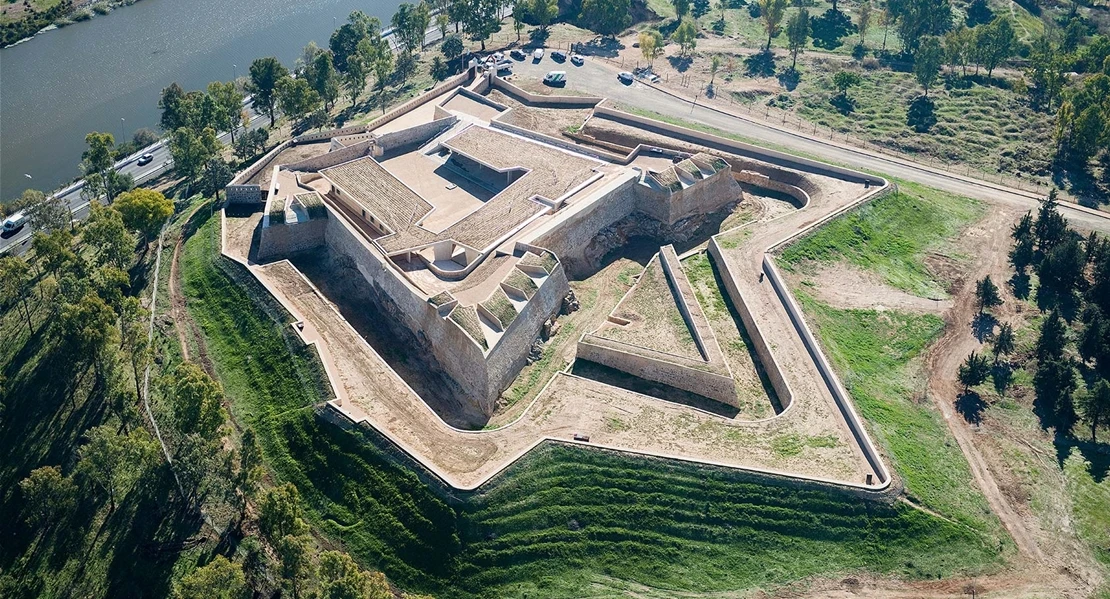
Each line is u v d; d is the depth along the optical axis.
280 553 97.44
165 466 111.06
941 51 195.00
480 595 99.50
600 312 135.00
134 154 187.75
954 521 102.12
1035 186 166.25
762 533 102.12
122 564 103.81
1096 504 105.31
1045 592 96.12
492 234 138.75
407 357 127.38
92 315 121.12
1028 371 123.94
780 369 119.31
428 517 103.50
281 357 123.31
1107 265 135.50
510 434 111.12
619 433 111.00
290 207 146.00
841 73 197.00
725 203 159.62
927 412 117.19
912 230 151.88
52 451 117.00
